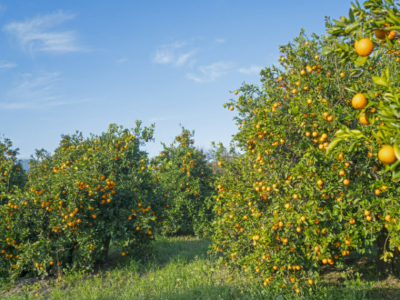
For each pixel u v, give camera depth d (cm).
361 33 239
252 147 673
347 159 512
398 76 536
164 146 1570
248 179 686
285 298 571
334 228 547
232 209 727
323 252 520
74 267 814
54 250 823
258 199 661
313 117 563
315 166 522
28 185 1029
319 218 516
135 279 757
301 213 538
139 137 1106
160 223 1036
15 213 839
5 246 830
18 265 808
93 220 855
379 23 241
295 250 573
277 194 605
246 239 693
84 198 818
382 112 228
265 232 569
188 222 1416
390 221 491
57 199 817
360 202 502
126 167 1018
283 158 604
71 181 818
